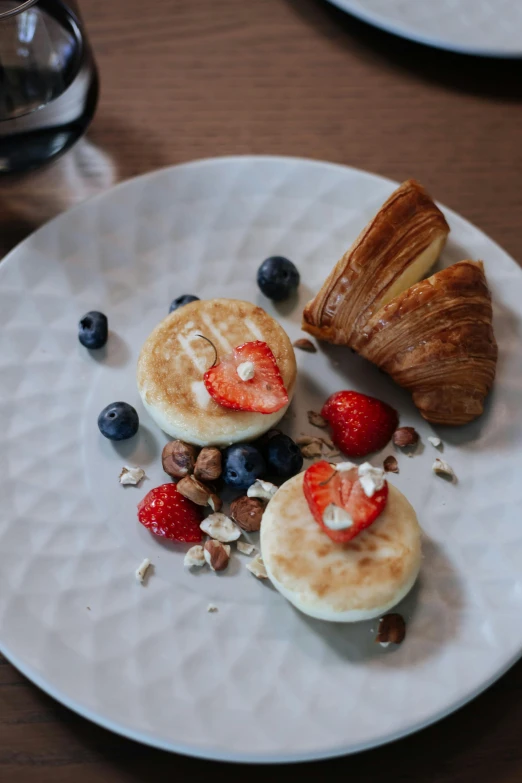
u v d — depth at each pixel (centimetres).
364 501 39
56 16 46
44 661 37
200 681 37
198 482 41
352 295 44
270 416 42
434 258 47
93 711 35
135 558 40
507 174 53
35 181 51
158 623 38
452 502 42
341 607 37
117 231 49
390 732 35
